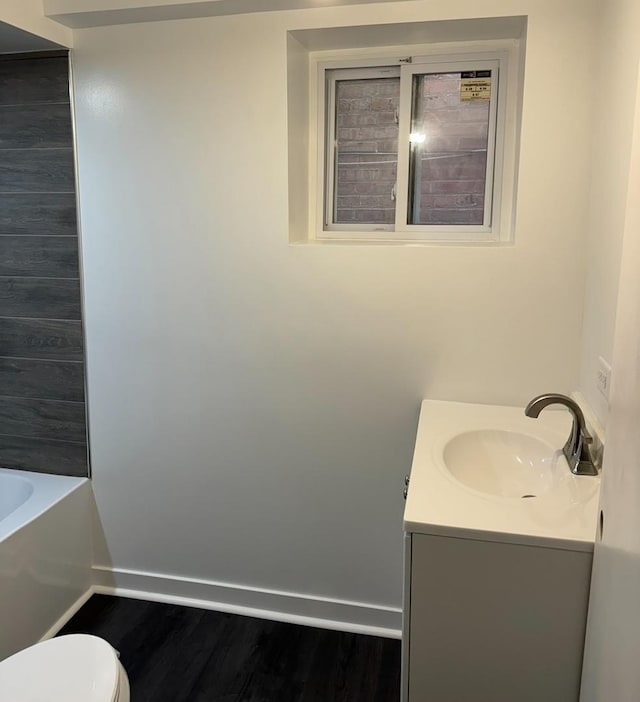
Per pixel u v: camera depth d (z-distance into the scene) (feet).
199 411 7.97
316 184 8.05
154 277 7.78
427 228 7.89
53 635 7.77
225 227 7.47
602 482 4.12
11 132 7.88
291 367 7.60
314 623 8.02
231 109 7.22
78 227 7.89
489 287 6.92
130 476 8.37
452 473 5.84
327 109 7.93
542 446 6.13
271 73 7.04
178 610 8.29
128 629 7.90
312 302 7.39
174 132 7.41
